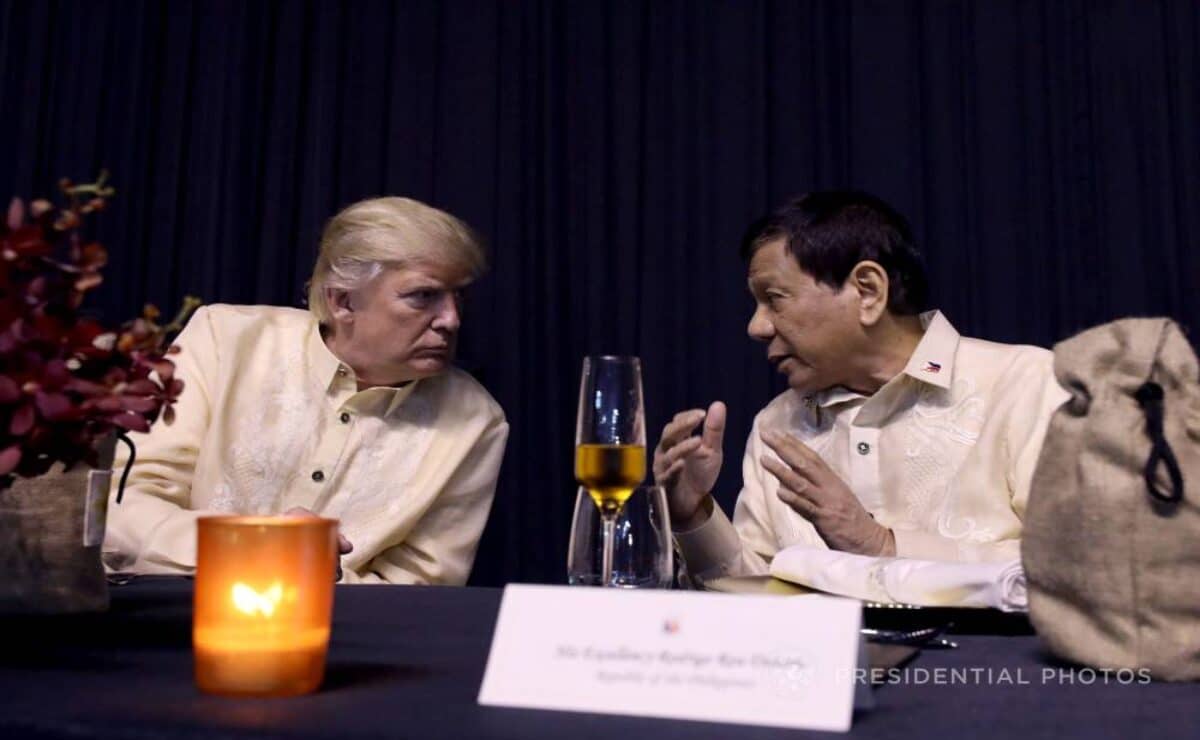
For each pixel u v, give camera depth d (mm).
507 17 2293
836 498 1265
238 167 2293
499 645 557
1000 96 2109
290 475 1642
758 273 1579
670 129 2227
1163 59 2076
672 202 2209
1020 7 2123
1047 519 673
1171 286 2039
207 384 1678
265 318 1765
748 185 2172
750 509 1666
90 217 2312
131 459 860
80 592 838
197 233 2320
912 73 2139
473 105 2279
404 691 573
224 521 558
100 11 2369
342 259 1668
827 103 2174
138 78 2340
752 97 2186
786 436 1297
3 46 2369
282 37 2338
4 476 665
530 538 2178
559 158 2262
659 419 2164
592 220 2225
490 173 2260
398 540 1636
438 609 925
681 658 535
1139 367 658
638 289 2201
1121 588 637
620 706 529
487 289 2225
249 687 544
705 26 2223
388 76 2334
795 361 1590
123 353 682
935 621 823
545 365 2215
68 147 2350
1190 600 627
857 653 527
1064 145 2092
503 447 1774
